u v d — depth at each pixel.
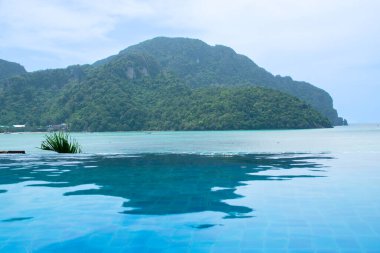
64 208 5.91
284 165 11.18
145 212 5.61
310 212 5.56
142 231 4.72
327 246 4.09
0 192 7.22
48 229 4.84
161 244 4.26
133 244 4.28
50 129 126.38
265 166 10.96
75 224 5.05
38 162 12.27
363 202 6.20
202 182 8.20
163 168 10.61
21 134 118.00
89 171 10.08
